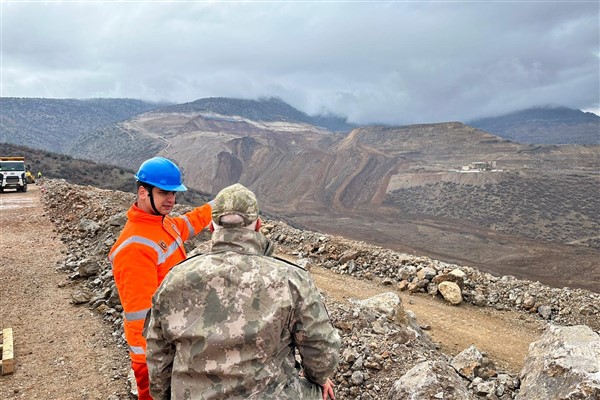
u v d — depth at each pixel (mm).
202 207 3500
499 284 9180
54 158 88938
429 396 3855
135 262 2836
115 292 6973
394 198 189000
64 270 8828
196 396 2053
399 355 4934
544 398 3814
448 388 3938
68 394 4688
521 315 8133
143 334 2305
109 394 4672
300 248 11555
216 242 2221
